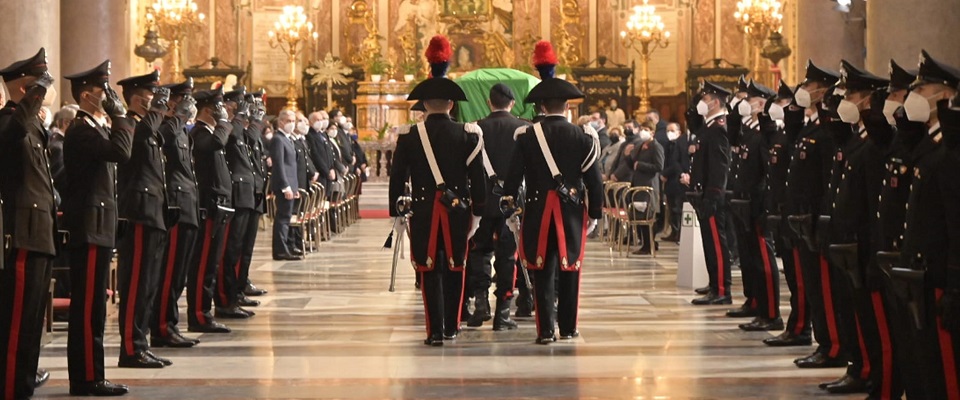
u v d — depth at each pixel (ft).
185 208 33.65
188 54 132.05
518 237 35.99
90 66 67.87
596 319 40.37
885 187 23.04
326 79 130.21
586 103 128.47
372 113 124.47
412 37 133.90
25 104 24.82
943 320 20.39
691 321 39.86
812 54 78.33
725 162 43.11
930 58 21.20
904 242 21.43
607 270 57.47
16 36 47.73
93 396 27.53
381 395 27.78
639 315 41.39
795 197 30.27
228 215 37.60
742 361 32.07
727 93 42.93
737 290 49.08
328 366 31.58
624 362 31.99
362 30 134.41
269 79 133.90
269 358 32.81
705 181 43.55
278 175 61.77
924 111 21.18
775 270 37.63
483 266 38.93
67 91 67.92
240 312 41.01
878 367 26.40
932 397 21.18
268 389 28.48
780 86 35.17
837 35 77.41
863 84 25.94
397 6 135.03
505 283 37.88
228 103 40.96
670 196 73.00
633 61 132.77
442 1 134.10
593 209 34.86
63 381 29.48
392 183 34.81
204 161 37.04
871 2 43.42
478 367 31.35
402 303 45.14
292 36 122.21
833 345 30.91
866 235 25.27
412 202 34.58
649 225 64.75
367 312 42.57
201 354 33.45
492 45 134.00
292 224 64.08
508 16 134.62
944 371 20.90
